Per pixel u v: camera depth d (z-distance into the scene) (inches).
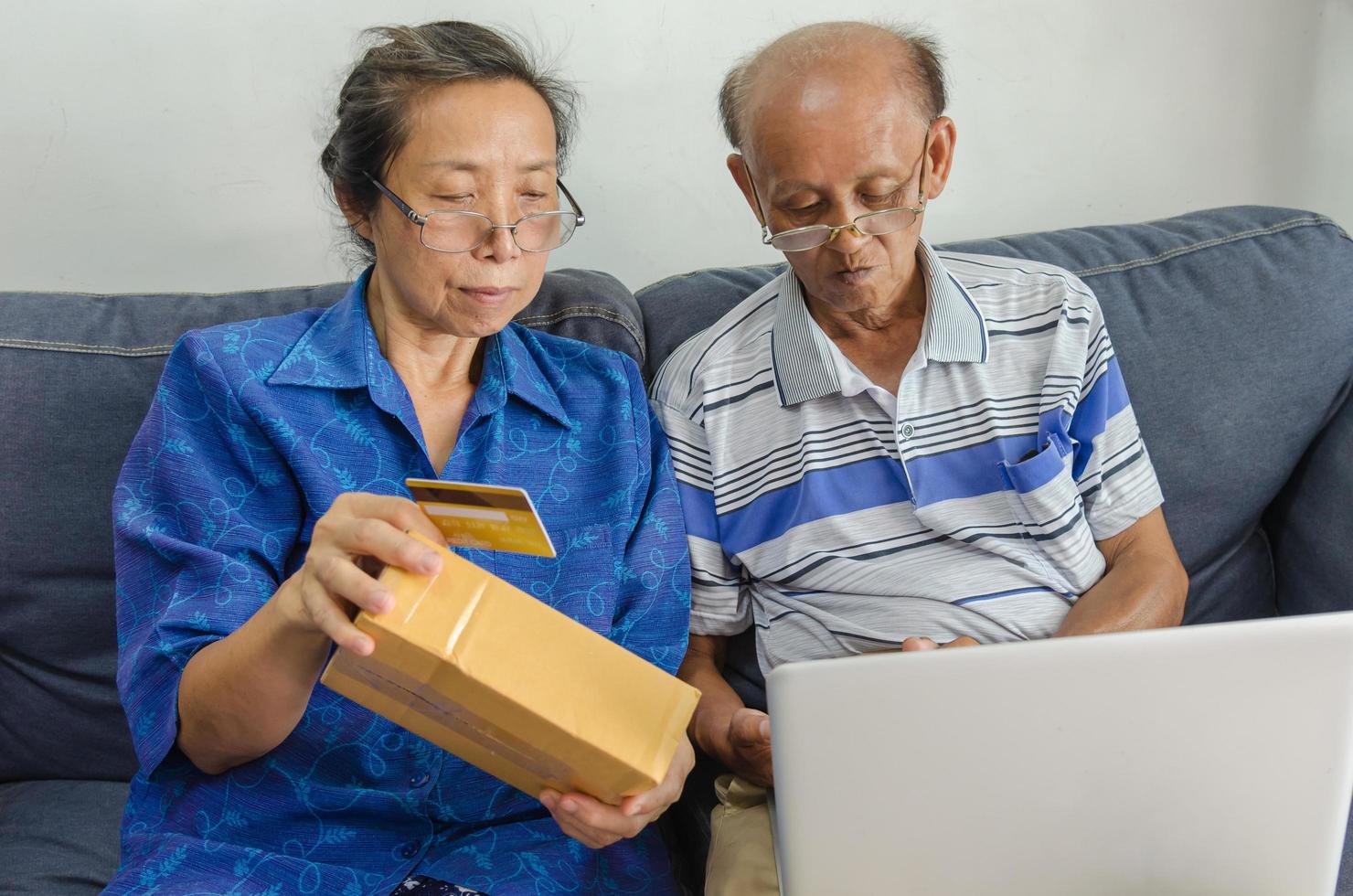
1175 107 74.9
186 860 43.2
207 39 66.5
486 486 32.4
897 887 32.2
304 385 47.7
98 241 69.1
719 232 74.0
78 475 56.1
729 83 54.9
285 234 70.5
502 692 32.5
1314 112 75.8
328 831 45.4
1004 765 30.7
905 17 71.1
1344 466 61.1
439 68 45.8
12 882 52.1
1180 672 29.8
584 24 68.9
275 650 39.0
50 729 58.4
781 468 55.9
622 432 53.3
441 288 47.1
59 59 65.6
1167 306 61.3
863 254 50.9
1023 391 54.9
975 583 53.6
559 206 50.2
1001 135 74.2
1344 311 61.7
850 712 30.4
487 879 44.3
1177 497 60.4
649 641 52.0
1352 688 29.9
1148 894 32.0
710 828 52.0
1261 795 31.0
